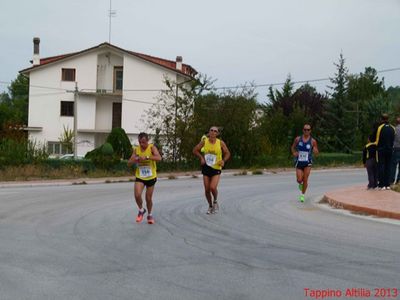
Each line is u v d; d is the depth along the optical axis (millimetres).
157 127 29188
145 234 9461
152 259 7578
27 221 10930
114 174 25844
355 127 43500
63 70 47812
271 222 10797
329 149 43438
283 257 7703
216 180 11906
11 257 7664
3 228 10070
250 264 7285
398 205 12242
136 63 47531
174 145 28797
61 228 10070
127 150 36750
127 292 6012
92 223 10656
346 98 44094
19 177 23844
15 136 42688
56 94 47812
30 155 25578
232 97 30141
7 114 54531
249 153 30766
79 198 15242
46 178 24172
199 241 8844
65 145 44438
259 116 31188
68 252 8000
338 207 12930
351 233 9570
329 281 6453
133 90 47625
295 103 47812
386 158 15172
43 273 6805
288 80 53125
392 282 6418
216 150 11844
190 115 29188
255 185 19812
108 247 8359
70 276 6668
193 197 15367
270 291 6055
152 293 5977
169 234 9469
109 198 15211
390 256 7746
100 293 5977
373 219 11211
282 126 36375
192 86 29781
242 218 11336
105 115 49375
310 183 20703
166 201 14359
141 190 10750
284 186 19312
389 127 15047
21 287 6191
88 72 47656
